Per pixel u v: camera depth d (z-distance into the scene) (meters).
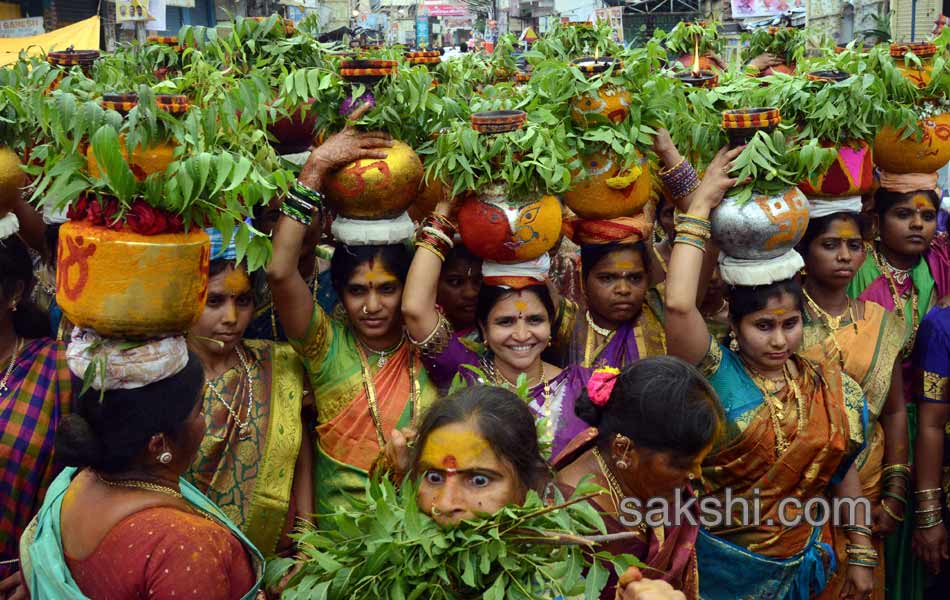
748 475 3.43
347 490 3.48
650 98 3.60
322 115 3.55
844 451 3.45
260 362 3.54
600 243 3.80
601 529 2.39
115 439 2.29
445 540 2.34
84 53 4.70
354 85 3.43
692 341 3.43
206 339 3.18
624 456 2.69
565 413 3.37
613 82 3.51
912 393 4.46
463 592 2.40
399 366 3.58
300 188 3.28
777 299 3.40
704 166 3.96
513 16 30.48
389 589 2.38
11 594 3.07
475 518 2.37
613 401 2.73
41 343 3.36
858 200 4.06
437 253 3.46
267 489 3.42
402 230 3.49
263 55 4.29
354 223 3.45
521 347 3.44
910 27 13.27
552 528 2.38
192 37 4.76
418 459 2.48
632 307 3.87
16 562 3.15
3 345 3.31
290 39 4.30
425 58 4.10
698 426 2.62
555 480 2.68
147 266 2.24
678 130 3.88
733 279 3.43
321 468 3.58
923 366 4.20
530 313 3.43
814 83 3.82
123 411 2.29
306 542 2.53
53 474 3.24
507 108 3.73
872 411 3.98
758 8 14.09
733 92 4.16
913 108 4.27
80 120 2.26
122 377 2.28
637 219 3.91
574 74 3.49
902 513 4.23
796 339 3.45
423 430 2.48
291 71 3.94
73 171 2.29
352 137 3.37
